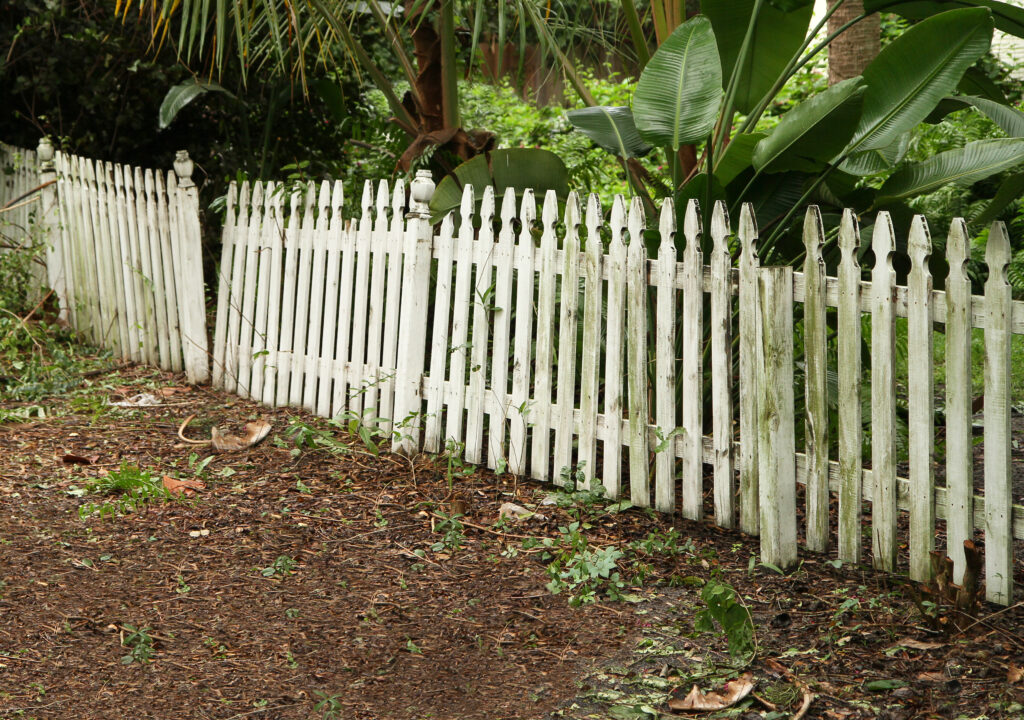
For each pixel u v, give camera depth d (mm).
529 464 5285
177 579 4012
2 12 9031
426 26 6410
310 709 3102
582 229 6863
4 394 6535
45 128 9609
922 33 4285
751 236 4094
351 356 6191
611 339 4660
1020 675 3162
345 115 9234
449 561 4227
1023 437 6094
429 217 5492
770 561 4082
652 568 4121
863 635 3488
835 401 5141
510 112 13414
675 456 4590
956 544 3725
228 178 8453
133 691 3178
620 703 3129
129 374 7172
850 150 4461
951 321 3619
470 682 3277
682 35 4828
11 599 3771
